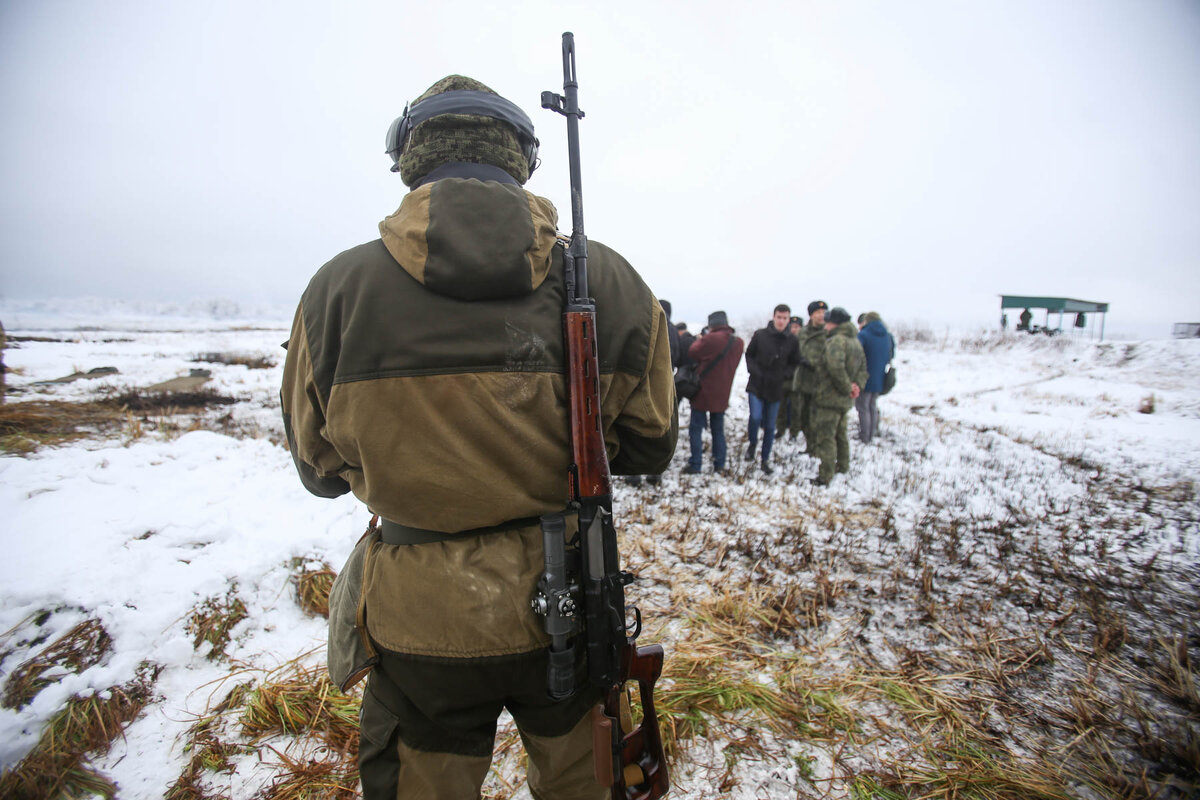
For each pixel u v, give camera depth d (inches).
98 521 117.2
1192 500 195.2
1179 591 129.7
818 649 106.3
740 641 108.0
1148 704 92.5
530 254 39.4
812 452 240.1
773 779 76.9
